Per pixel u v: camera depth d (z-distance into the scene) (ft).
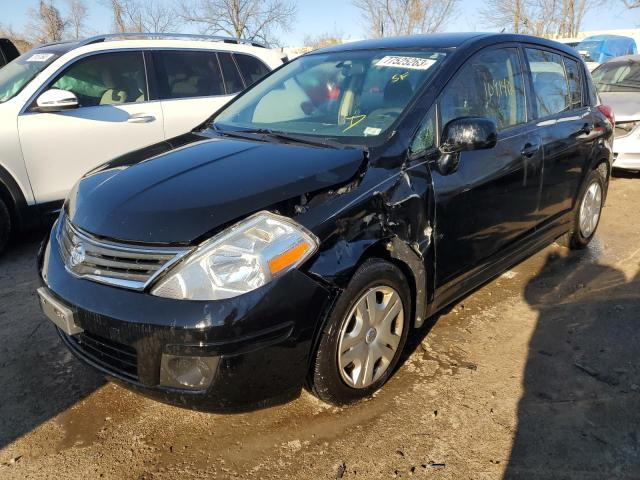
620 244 15.96
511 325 11.31
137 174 8.63
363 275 8.00
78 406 8.95
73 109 16.01
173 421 8.56
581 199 14.38
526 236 12.07
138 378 7.25
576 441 7.97
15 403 9.04
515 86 11.59
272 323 7.04
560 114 13.12
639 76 26.86
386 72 10.49
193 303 6.82
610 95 25.25
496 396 9.00
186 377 7.04
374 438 8.09
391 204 8.40
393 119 9.36
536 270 14.11
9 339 11.02
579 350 10.34
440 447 7.89
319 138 9.64
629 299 12.35
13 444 8.12
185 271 6.92
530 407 8.72
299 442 8.04
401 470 7.49
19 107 15.35
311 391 8.23
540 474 7.38
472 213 9.95
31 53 17.72
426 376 9.57
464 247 9.98
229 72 20.11
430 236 9.09
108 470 7.61
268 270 7.03
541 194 12.17
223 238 7.03
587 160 14.06
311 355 7.68
